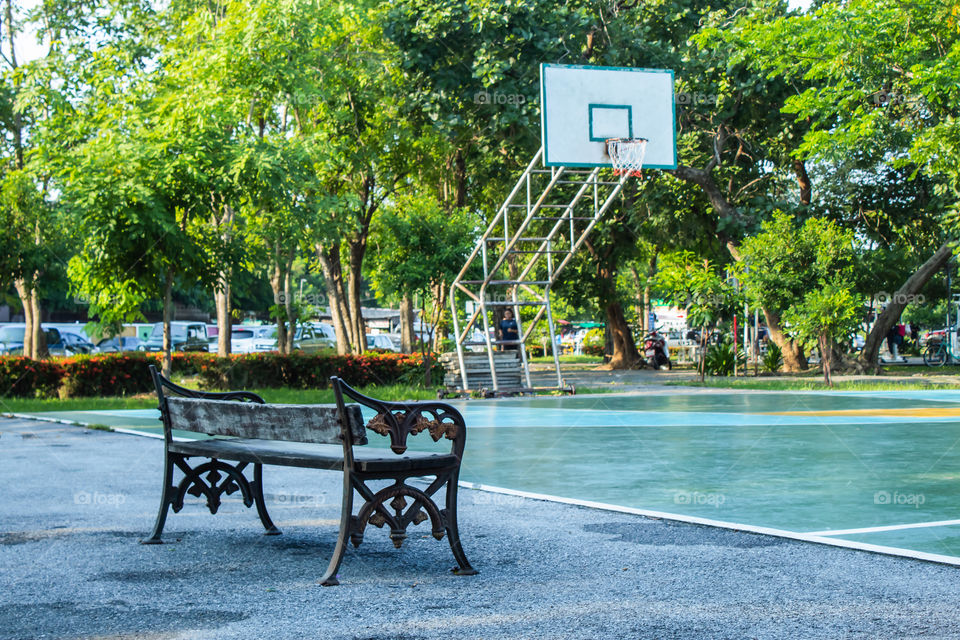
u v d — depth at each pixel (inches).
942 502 285.9
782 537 233.5
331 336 1824.6
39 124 869.8
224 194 856.9
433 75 1059.3
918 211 1256.8
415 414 201.6
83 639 155.1
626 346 1552.7
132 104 864.9
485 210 1590.8
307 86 973.2
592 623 160.2
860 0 929.5
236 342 1879.9
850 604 170.6
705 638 150.7
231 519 273.1
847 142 961.5
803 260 970.1
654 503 288.7
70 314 2618.1
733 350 1227.9
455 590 186.2
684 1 1182.9
